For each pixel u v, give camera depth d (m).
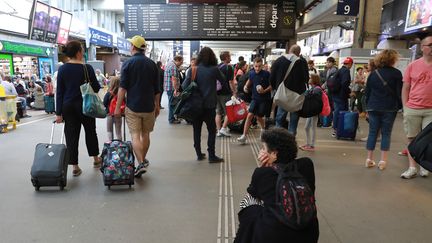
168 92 7.92
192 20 8.88
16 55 13.15
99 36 19.02
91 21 20.72
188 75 4.68
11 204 3.37
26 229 2.87
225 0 8.77
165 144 5.92
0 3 11.44
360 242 2.72
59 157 3.71
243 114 6.29
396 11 13.45
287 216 1.75
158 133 6.86
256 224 1.88
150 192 3.71
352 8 7.79
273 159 1.96
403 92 4.29
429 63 3.99
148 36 8.98
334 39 18.81
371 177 4.29
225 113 6.70
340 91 6.68
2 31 11.99
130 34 8.99
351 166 4.77
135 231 2.85
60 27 15.79
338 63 9.45
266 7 8.80
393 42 14.26
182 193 3.69
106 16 23.05
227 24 8.87
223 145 5.96
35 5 13.48
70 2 17.69
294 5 8.80
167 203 3.42
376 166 4.78
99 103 4.04
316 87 5.32
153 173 4.36
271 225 1.79
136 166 4.53
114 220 3.05
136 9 8.91
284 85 5.00
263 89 5.70
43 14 14.16
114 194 3.65
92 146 4.45
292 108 5.00
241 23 8.86
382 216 3.18
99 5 20.53
